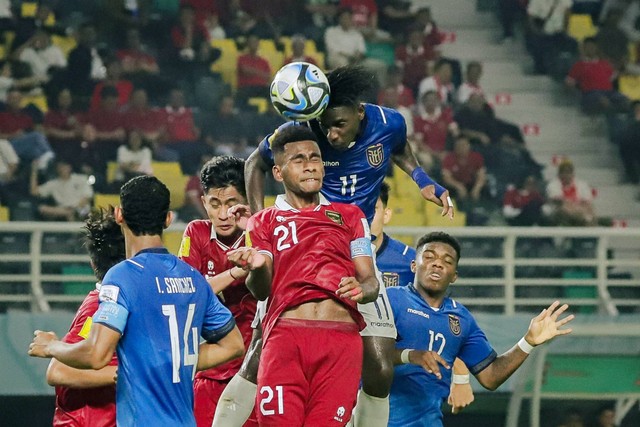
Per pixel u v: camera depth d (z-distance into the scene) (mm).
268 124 49156
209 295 15875
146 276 15156
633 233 38500
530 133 56406
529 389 36656
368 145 18484
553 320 20266
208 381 20031
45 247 40531
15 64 49312
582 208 48094
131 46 50750
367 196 18812
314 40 54844
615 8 59812
